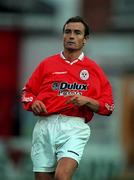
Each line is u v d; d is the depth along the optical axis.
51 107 18.31
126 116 50.75
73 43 18.50
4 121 52.09
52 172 18.45
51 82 18.45
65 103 18.28
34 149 18.59
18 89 52.94
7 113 52.09
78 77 18.47
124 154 44.59
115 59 52.03
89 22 52.84
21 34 53.19
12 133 51.66
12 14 52.94
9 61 53.03
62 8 53.56
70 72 18.48
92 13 52.94
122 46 52.25
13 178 40.28
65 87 18.41
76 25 18.53
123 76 51.41
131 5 52.69
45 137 18.36
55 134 18.27
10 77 53.03
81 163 39.59
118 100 51.06
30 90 18.77
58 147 18.27
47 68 18.59
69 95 18.36
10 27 53.09
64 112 18.33
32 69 53.12
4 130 51.81
